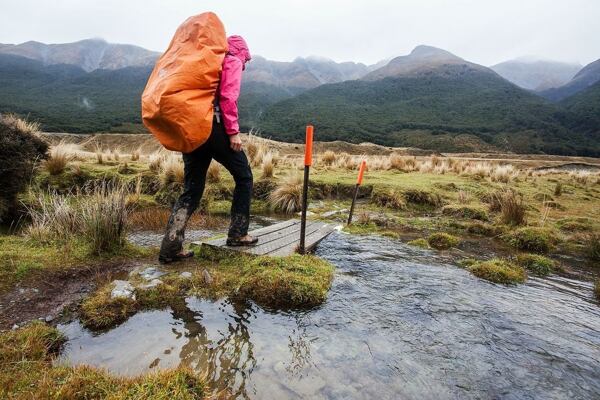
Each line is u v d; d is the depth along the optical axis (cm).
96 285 311
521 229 576
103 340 230
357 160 1675
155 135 300
